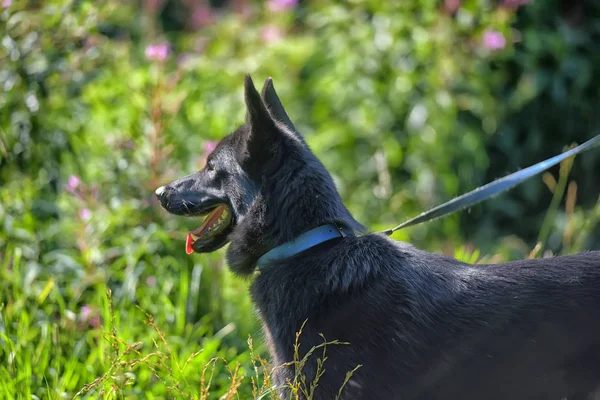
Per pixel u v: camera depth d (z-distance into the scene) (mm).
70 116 9492
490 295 5512
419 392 5414
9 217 8219
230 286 8719
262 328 6117
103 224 8320
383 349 5414
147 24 14164
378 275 5559
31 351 7039
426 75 11594
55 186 9086
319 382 5449
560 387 5336
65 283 8016
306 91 12797
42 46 8719
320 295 5570
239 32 13539
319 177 5895
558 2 12492
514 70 12305
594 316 5340
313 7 14062
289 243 5801
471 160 11719
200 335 7801
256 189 5992
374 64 11805
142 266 8039
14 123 8633
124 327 7336
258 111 5793
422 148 11414
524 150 12328
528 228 12133
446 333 5441
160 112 8766
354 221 5961
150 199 8609
